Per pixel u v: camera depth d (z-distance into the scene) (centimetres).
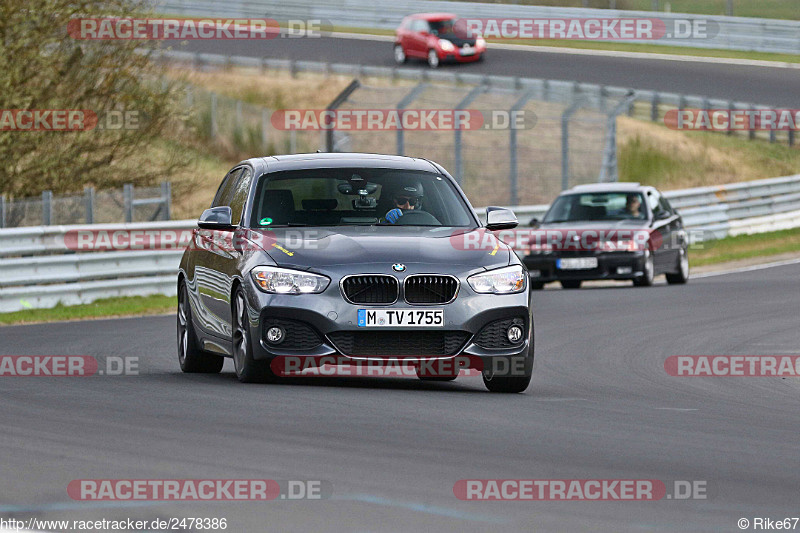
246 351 3162
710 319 5525
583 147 12300
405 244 3186
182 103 12044
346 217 3375
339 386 3269
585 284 8069
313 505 1800
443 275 3105
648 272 7181
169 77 12294
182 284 3822
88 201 7112
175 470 2038
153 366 3938
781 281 7481
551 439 2439
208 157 12256
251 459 2139
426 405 2886
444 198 3478
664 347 4575
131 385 3247
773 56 16162
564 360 4206
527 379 3228
